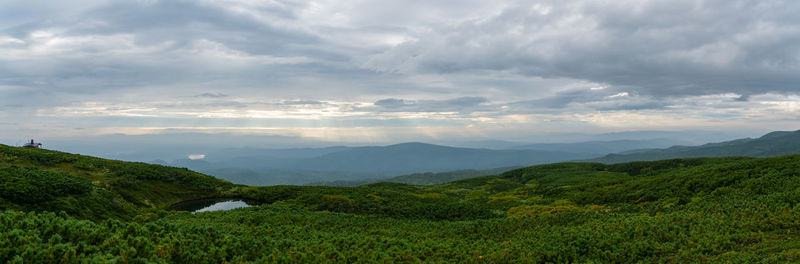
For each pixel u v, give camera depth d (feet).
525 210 185.57
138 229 64.03
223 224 117.80
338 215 169.17
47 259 45.42
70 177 183.93
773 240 71.92
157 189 239.71
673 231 87.20
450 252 83.97
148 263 51.19
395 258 74.59
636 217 110.83
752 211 95.76
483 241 102.99
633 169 440.86
